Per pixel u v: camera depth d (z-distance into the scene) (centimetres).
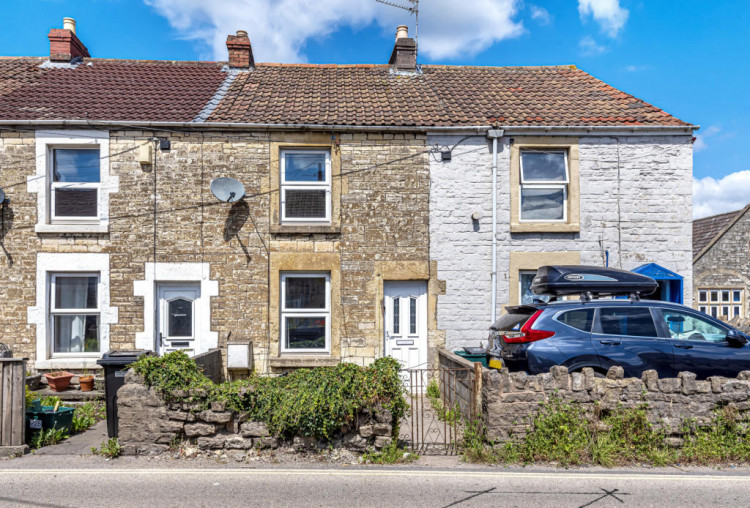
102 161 973
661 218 1025
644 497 488
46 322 957
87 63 1298
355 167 1006
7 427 609
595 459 578
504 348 727
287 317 1006
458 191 1019
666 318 716
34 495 486
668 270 1006
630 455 585
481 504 471
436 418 789
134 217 975
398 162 1012
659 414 604
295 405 584
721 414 601
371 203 1005
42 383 938
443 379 809
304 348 1009
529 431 600
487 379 615
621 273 770
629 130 1020
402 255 1004
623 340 690
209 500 476
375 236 1002
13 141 959
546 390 607
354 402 586
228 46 1311
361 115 1039
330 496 487
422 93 1179
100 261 966
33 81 1145
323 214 1021
